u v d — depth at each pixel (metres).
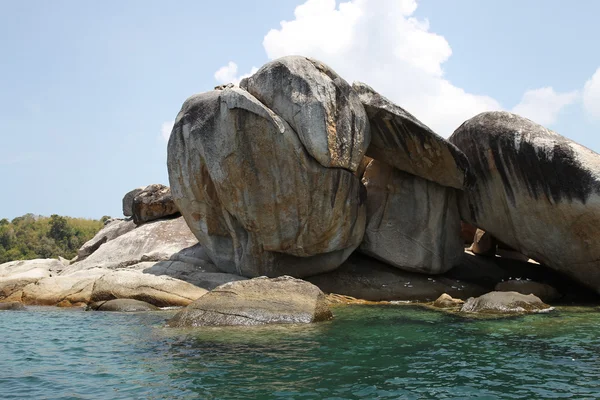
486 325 11.64
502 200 16.81
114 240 22.88
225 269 18.14
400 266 17.75
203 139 16.84
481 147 16.91
